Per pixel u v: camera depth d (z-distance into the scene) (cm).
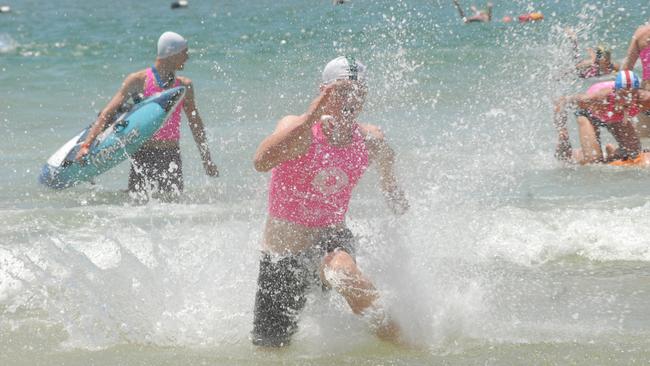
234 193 3092
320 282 1703
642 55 3725
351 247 1694
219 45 7900
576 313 1831
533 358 1609
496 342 1688
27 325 1823
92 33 10044
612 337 1695
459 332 1736
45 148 3994
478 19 7306
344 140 1616
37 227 2600
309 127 1576
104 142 3170
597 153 3384
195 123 3234
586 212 2541
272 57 6862
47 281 2002
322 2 11531
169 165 3170
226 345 1719
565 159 3372
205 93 5462
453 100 4647
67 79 6350
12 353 1686
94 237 2439
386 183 1758
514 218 2456
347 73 1574
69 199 3086
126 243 2275
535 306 1864
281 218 1662
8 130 4434
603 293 1955
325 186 1627
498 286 1978
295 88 5544
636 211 2547
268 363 1633
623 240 2300
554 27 4806
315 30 7938
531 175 3161
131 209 2877
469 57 6031
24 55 7888
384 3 8175
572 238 2306
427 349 1673
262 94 5378
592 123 3459
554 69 4516
